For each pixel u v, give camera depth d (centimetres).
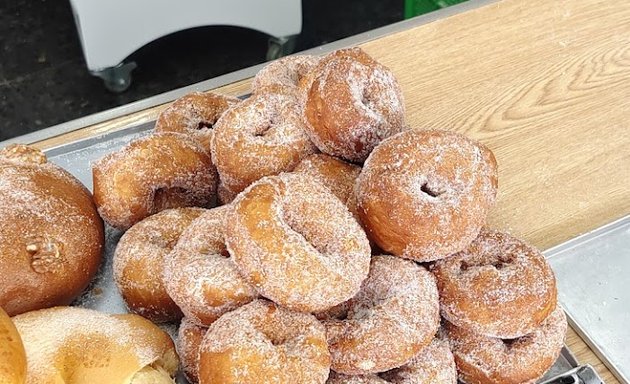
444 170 45
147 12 118
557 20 80
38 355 43
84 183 60
